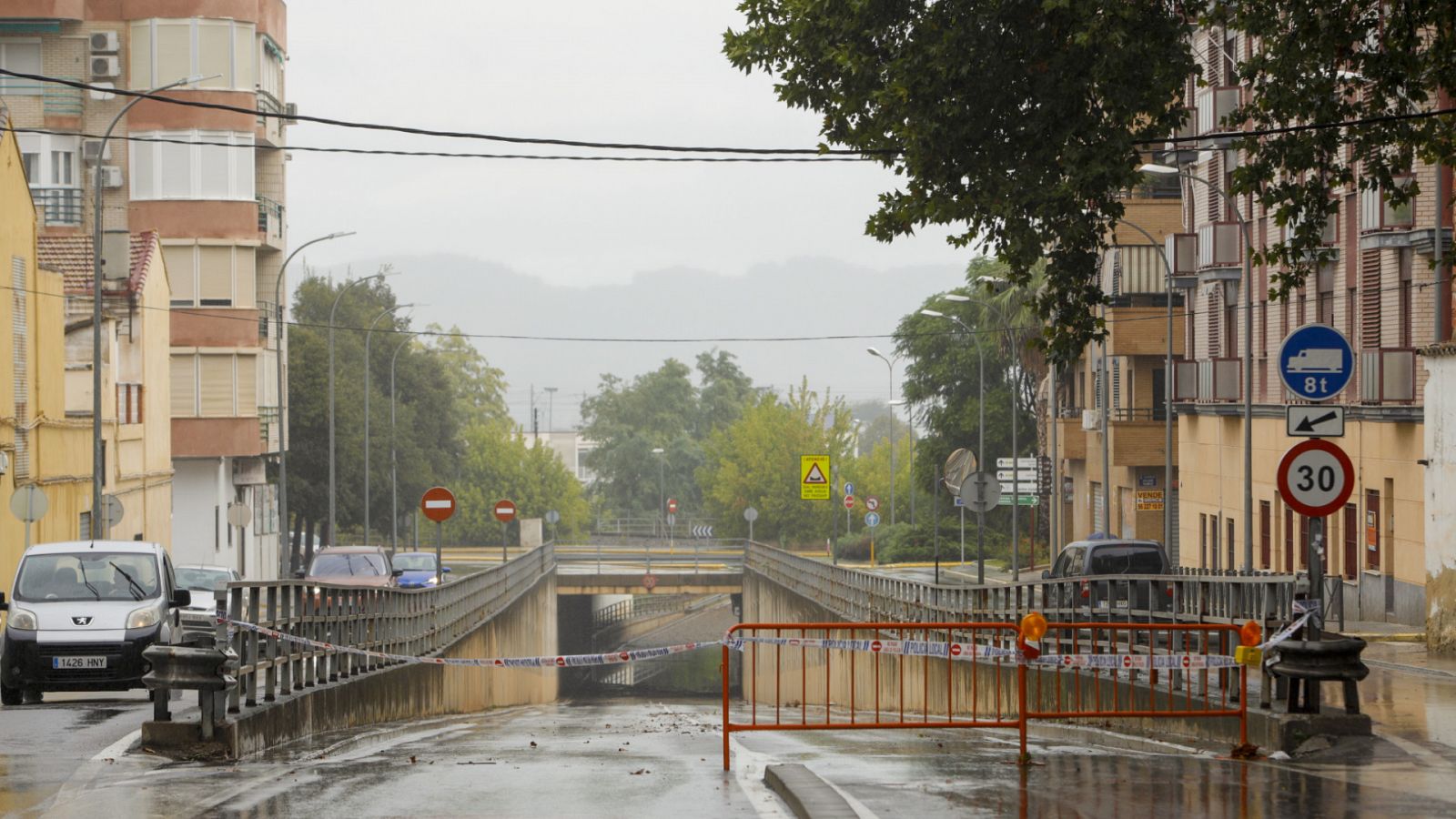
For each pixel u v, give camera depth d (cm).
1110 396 10012
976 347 13875
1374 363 5828
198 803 1941
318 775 2223
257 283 11012
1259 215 7512
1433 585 4734
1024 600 4938
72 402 7694
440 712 4962
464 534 18550
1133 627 2547
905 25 3444
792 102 3572
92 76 9844
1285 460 2467
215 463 10138
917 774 2162
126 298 8438
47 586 3503
